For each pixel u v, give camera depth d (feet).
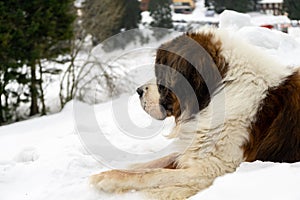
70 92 78.43
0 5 71.00
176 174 13.69
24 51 76.02
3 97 83.87
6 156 22.59
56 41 79.10
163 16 90.02
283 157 13.07
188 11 147.33
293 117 13.25
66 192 14.74
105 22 82.43
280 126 13.35
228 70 14.39
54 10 77.46
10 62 74.18
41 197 14.90
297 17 94.53
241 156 13.67
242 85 14.12
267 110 13.71
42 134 27.14
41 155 20.49
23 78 78.43
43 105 81.41
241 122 13.73
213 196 9.58
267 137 13.48
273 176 9.77
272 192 9.04
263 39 30.91
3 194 16.05
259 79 14.08
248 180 9.83
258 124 13.70
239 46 14.73
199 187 13.56
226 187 9.71
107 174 14.33
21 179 17.52
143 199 13.47
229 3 124.98
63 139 23.16
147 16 90.84
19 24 74.23
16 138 27.55
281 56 28.35
